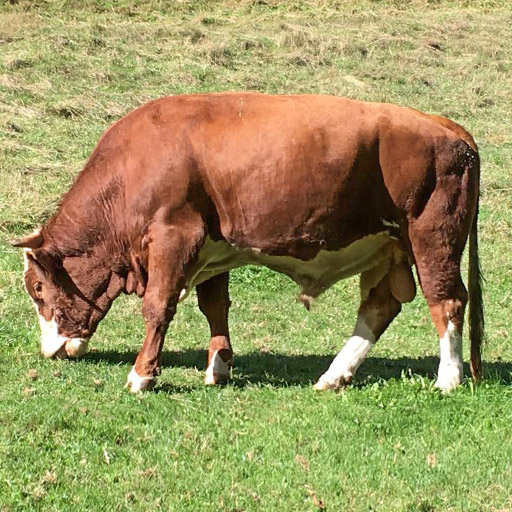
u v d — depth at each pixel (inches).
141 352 291.4
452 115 596.4
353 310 373.7
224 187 289.4
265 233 291.6
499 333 353.7
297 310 370.6
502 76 679.7
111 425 266.8
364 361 325.1
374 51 702.5
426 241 291.0
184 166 288.7
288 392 293.1
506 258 415.2
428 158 288.8
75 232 303.9
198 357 323.6
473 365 297.4
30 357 312.2
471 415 276.5
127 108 546.9
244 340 341.1
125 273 306.5
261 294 382.3
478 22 805.2
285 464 252.7
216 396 288.5
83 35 663.1
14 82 567.2
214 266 300.0
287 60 666.8
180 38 696.4
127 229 295.7
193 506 237.6
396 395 286.4
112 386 291.6
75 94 565.9
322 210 289.3
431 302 294.0
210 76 621.9
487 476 249.4
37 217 414.6
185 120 291.7
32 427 265.0
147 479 246.1
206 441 261.6
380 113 291.4
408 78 654.5
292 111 291.1
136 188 291.6
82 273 306.8
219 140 289.6
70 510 235.3
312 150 287.3
